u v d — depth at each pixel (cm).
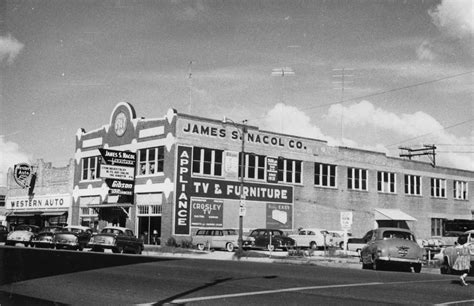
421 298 1145
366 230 5019
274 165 4450
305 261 2734
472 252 2080
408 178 5488
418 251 2111
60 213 5075
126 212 4278
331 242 4034
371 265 2239
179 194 3928
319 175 4778
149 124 4206
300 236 4034
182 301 1091
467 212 5975
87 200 4791
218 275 1559
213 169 4131
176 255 3183
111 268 1747
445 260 2075
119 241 3059
